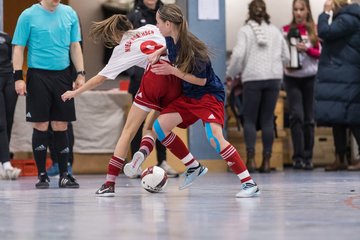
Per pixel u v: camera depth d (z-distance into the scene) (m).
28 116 9.63
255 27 13.97
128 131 8.09
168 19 7.40
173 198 7.60
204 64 7.45
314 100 14.08
